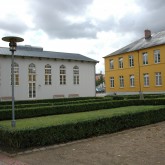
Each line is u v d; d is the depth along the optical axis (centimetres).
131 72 4134
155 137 930
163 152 712
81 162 646
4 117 1382
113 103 1838
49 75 3212
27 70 2998
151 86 3788
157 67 3678
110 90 4584
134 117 1145
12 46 938
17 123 1002
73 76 3459
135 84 4069
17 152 746
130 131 1067
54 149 787
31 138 790
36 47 3466
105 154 713
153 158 655
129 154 703
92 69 3691
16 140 762
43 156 713
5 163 656
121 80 4359
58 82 3284
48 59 3195
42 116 1452
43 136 815
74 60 3447
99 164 623
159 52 3662
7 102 2319
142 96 2297
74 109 1631
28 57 2994
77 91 3472
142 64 3938
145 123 1202
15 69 2908
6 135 784
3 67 2788
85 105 1686
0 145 826
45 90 3150
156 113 1282
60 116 1284
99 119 984
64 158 689
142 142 852
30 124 905
